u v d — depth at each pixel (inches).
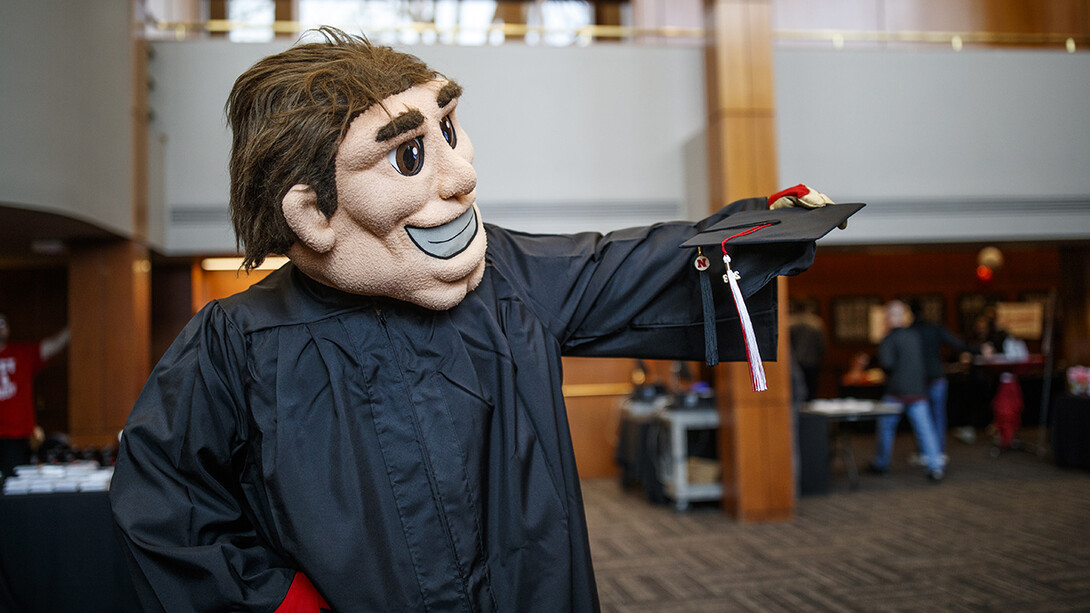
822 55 237.6
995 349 327.3
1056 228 243.4
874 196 236.8
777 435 187.9
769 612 119.5
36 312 253.6
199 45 222.4
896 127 239.1
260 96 40.1
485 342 45.5
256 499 44.6
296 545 40.1
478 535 41.7
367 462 41.4
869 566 144.1
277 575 41.4
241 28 227.8
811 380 257.6
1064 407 249.6
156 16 224.4
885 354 245.6
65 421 250.4
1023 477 236.5
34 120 148.2
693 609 122.3
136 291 195.3
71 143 156.9
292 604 40.4
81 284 192.9
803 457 217.3
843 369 407.5
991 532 167.8
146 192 202.7
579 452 267.1
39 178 148.3
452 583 40.6
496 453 44.1
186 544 42.0
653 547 164.9
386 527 40.6
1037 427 359.3
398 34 233.1
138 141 198.4
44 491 108.4
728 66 187.6
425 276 41.0
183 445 43.1
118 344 193.5
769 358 48.8
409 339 43.8
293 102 39.0
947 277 416.2
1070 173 245.0
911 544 159.6
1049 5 262.4
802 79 236.4
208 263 245.6
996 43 255.4
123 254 194.2
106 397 192.1
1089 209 244.5
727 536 172.7
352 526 40.3
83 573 105.6
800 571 142.4
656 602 126.4
